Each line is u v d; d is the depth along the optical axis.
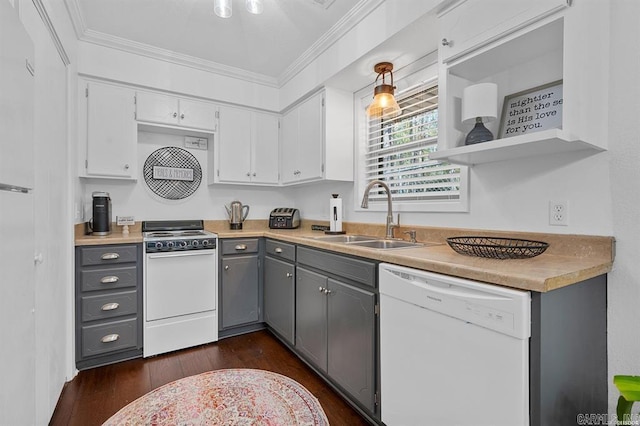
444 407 1.19
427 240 2.05
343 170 2.72
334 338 1.88
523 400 0.96
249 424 1.61
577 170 1.37
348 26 2.22
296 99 3.00
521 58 1.47
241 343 2.65
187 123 2.91
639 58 1.19
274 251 2.70
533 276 0.98
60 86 1.89
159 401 1.81
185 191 3.17
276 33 2.41
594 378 1.20
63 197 1.96
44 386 1.53
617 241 1.25
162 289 2.45
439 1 1.57
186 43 2.58
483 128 1.48
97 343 2.23
